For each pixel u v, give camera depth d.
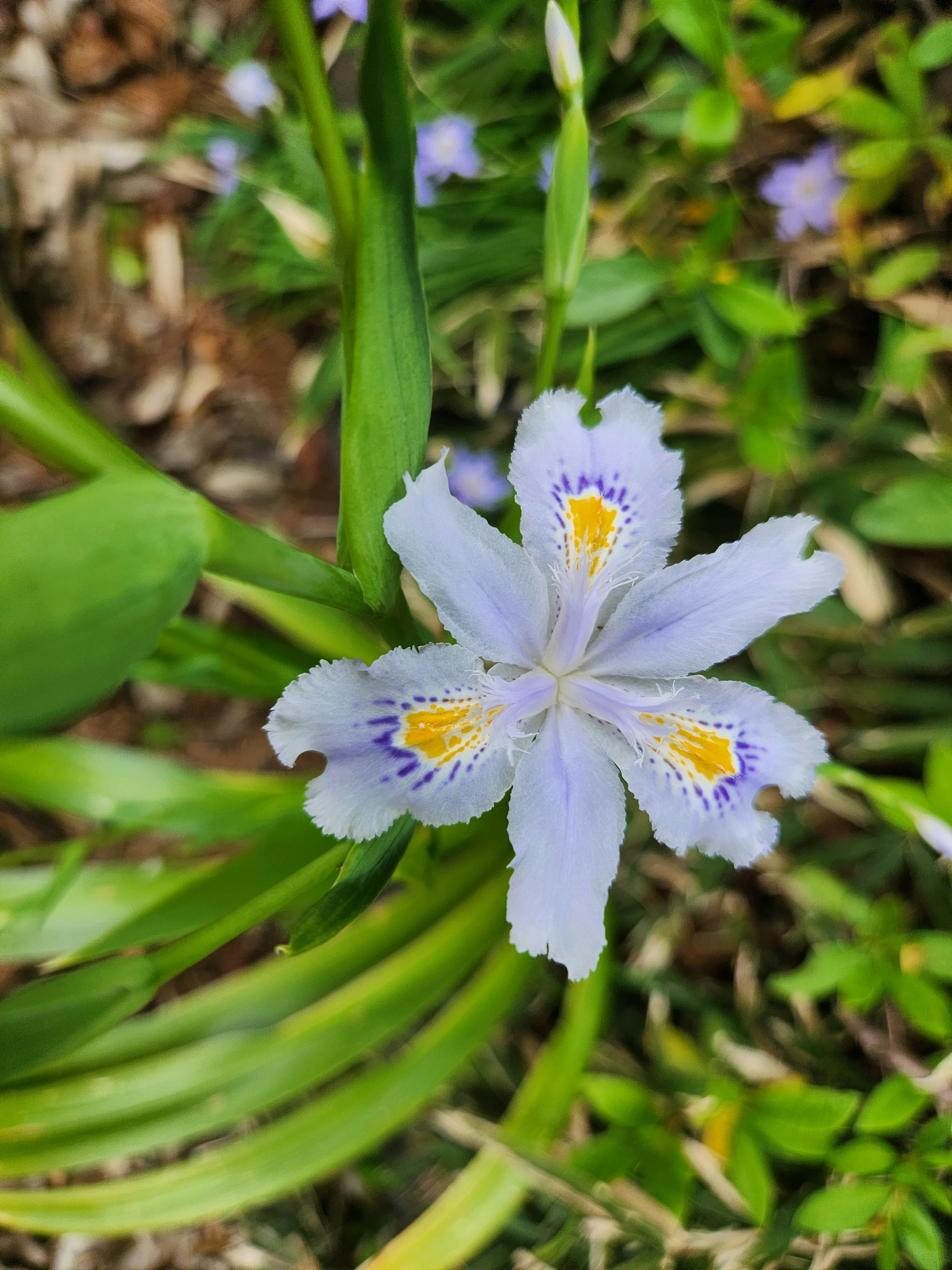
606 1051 0.15
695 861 0.15
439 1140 0.15
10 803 0.17
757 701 0.09
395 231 0.08
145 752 0.16
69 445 0.06
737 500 0.17
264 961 0.16
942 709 0.15
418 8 0.17
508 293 0.17
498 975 0.14
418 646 0.10
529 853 0.08
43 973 0.14
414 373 0.08
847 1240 0.12
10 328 0.17
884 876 0.14
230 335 0.20
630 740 0.09
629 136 0.17
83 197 0.20
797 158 0.15
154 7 0.20
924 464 0.15
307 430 0.19
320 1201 0.15
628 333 0.16
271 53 0.19
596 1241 0.13
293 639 0.17
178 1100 0.13
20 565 0.05
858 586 0.15
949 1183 0.12
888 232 0.15
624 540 0.09
